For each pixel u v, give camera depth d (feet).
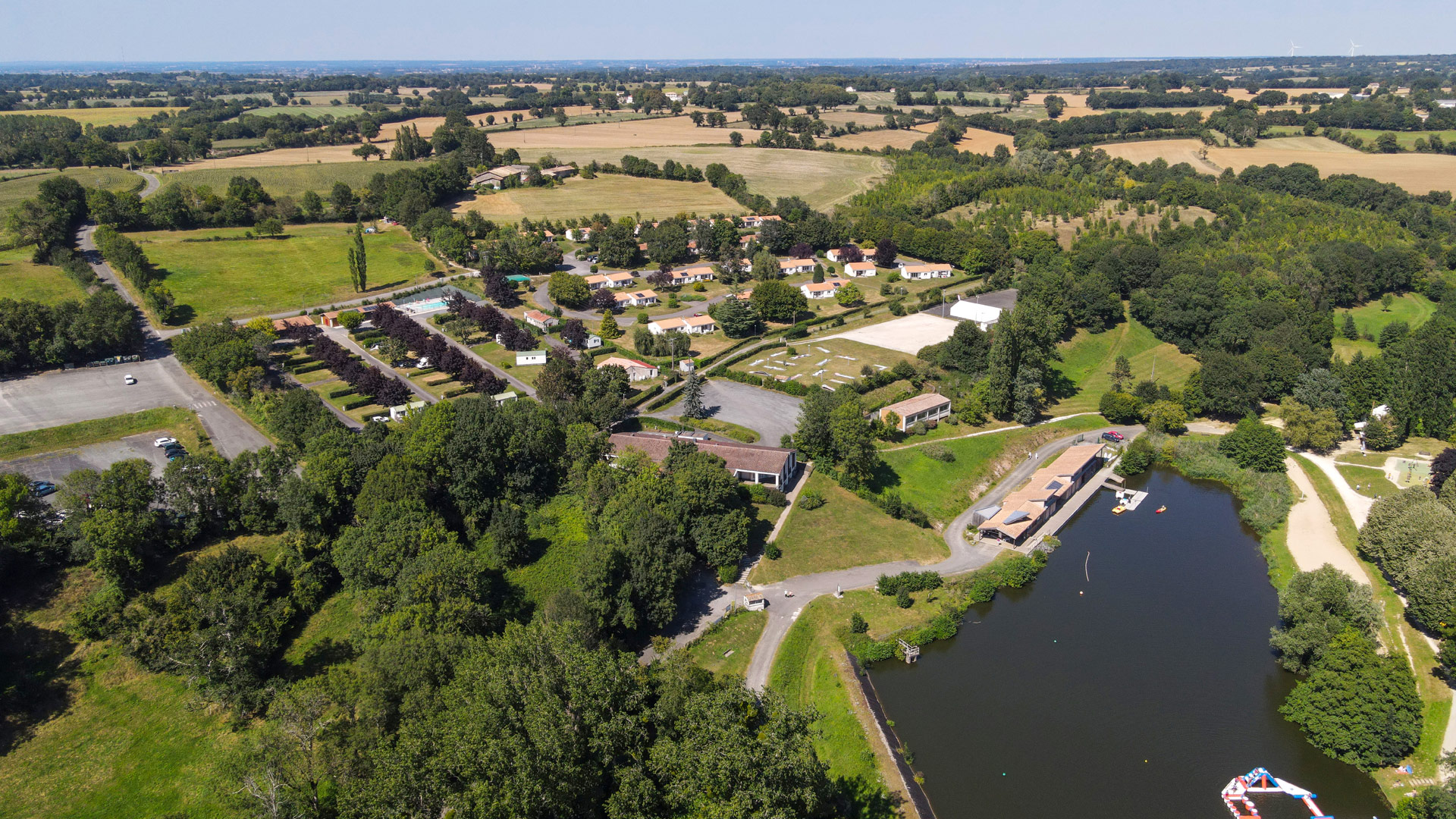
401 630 256.52
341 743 216.54
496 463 360.28
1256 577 354.95
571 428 392.27
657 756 194.70
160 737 249.34
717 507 342.44
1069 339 623.36
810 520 381.19
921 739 261.03
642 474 344.08
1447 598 279.08
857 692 276.41
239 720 253.44
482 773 184.65
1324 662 269.44
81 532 303.89
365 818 187.42
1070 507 414.62
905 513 390.63
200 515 328.70
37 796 230.48
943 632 312.29
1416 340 508.94
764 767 182.60
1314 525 385.70
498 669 207.72
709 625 309.42
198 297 649.20
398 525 301.84
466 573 279.28
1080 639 312.29
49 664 270.87
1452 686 271.49
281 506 323.37
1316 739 257.14
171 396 483.10
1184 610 331.16
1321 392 488.85
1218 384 502.79
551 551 341.00
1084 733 263.90
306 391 438.40
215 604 265.54
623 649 289.33
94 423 440.45
